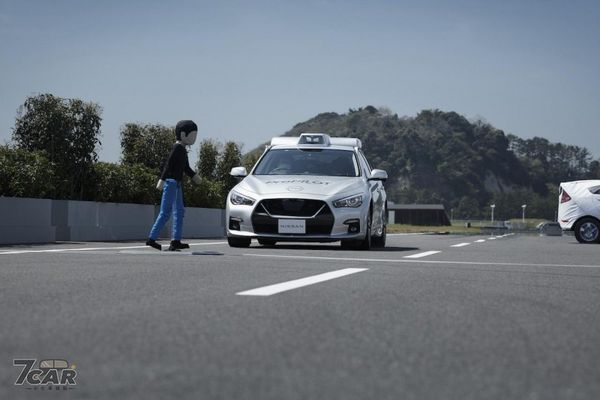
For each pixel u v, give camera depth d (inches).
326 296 301.1
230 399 138.1
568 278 404.2
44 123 940.6
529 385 153.1
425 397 142.3
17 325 217.8
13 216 786.2
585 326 236.4
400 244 924.6
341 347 192.1
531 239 1336.1
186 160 586.2
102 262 464.4
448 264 493.0
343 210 663.1
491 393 145.9
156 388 145.3
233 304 271.3
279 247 713.6
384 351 187.8
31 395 139.4
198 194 1280.8
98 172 1000.2
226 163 1542.8
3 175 828.0
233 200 683.4
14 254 537.6
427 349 191.8
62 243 804.0
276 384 150.4
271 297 294.2
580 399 141.6
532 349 194.2
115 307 259.3
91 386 146.2
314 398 140.0
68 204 883.4
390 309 267.1
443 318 247.8
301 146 763.4
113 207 967.0
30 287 319.6
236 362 170.7
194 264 455.2
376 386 150.3
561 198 1179.3
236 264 458.0
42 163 852.6
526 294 323.6
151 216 1051.3
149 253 556.1
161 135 1284.4
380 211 775.7
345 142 819.4
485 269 454.9
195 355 177.8
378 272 417.7
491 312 265.0
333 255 575.5
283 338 203.2
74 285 329.1
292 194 662.5
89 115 975.0
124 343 191.3
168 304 269.0
